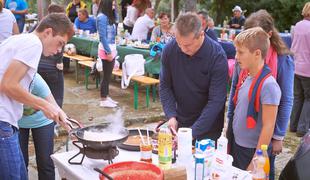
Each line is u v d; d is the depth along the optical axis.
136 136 2.46
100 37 5.57
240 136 2.45
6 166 2.18
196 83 2.67
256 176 1.94
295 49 4.72
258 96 2.29
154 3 14.62
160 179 1.81
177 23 2.49
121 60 6.93
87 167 2.11
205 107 2.65
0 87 2.11
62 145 4.37
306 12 4.71
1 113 2.14
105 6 5.46
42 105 2.19
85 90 6.92
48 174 2.93
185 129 2.15
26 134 2.87
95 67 6.51
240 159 2.47
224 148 2.06
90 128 2.26
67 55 7.79
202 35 2.54
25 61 2.05
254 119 2.34
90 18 8.73
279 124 2.48
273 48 2.49
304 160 1.97
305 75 4.66
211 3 15.07
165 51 2.74
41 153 2.88
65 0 12.02
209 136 2.71
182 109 2.81
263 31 2.28
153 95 6.28
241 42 2.26
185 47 2.51
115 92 6.86
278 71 2.46
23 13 7.89
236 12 10.44
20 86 2.08
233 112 2.62
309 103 4.74
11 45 2.09
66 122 2.24
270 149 2.49
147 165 1.90
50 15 2.20
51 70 3.59
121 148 2.33
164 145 2.04
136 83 5.86
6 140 2.16
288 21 14.10
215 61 2.58
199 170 1.94
